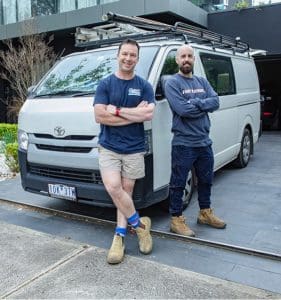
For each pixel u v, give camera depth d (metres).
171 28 4.98
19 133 4.68
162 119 4.25
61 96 4.47
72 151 4.17
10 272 3.47
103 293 3.10
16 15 14.27
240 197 5.42
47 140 4.34
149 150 4.04
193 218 4.65
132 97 3.51
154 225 4.46
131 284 3.22
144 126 3.94
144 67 4.32
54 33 12.87
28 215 4.94
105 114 3.48
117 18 4.85
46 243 4.06
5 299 3.05
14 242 4.10
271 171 6.86
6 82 15.25
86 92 4.37
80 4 12.71
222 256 3.69
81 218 4.71
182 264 3.55
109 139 3.56
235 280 3.26
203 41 5.66
